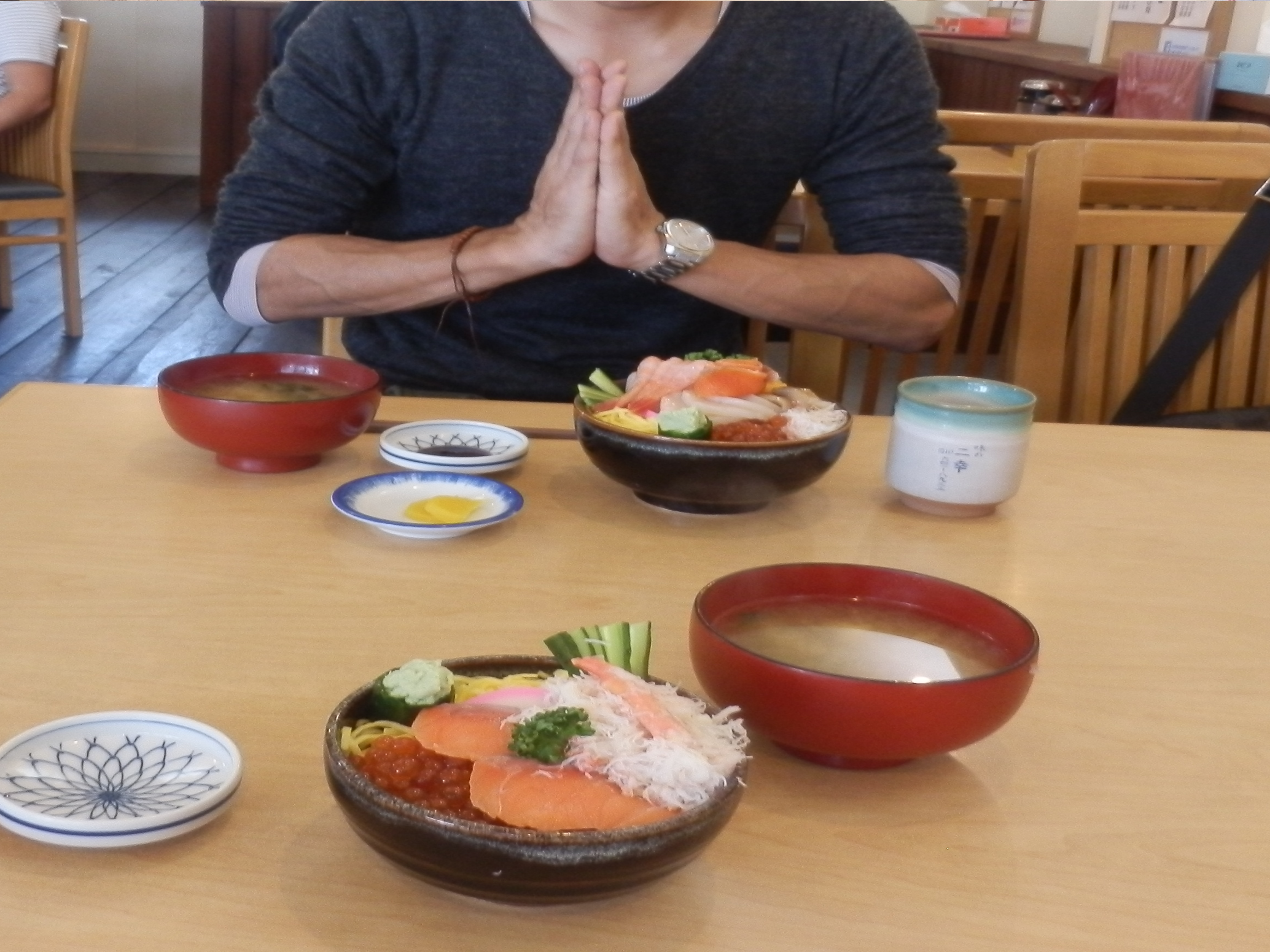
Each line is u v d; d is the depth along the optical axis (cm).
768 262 148
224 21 602
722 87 158
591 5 153
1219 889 62
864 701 65
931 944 56
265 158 154
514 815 53
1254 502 121
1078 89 363
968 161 247
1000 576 100
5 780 62
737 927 57
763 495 105
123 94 701
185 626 83
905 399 112
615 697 59
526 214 142
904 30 165
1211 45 318
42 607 84
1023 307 165
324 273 145
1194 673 85
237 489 109
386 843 54
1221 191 181
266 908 56
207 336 421
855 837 64
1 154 418
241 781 62
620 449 105
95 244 539
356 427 114
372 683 61
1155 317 171
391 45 153
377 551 97
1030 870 62
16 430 120
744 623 74
